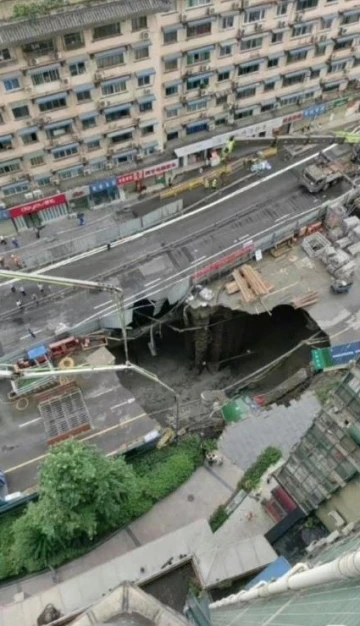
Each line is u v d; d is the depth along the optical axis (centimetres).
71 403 4503
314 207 5847
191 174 6341
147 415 4516
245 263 5409
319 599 1448
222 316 5247
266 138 6300
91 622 1276
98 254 5450
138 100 5322
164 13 4828
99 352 4881
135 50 4878
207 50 5319
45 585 3697
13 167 5412
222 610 2769
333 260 5262
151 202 6122
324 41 5806
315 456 3123
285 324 5581
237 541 3684
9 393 4562
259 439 4366
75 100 5075
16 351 4728
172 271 5303
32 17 4241
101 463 3584
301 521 3716
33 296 5078
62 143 5388
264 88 6081
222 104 6016
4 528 3994
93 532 3525
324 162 6059
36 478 4178
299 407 4525
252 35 5391
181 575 3022
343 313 5116
